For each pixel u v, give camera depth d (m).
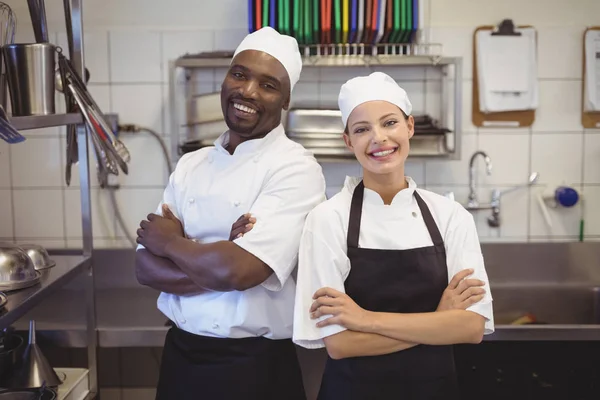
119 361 2.59
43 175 2.53
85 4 2.47
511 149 2.52
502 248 2.51
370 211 1.43
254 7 2.24
